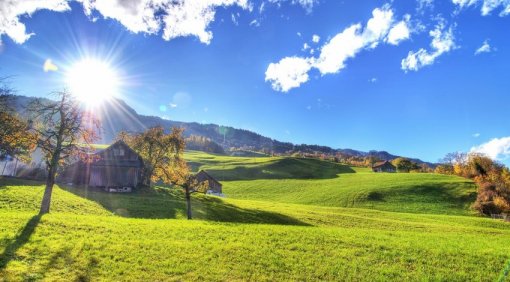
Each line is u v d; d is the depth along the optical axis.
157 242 26.83
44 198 35.53
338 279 21.95
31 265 20.09
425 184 115.88
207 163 184.88
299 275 22.23
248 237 30.52
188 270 21.89
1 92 44.38
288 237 31.28
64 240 25.06
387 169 194.88
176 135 85.06
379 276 22.64
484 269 25.09
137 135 87.88
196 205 61.38
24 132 36.84
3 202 40.28
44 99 36.97
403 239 33.75
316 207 78.06
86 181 74.25
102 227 29.86
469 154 157.50
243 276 21.53
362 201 102.31
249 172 167.38
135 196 64.00
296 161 198.25
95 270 20.61
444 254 28.16
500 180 115.88
